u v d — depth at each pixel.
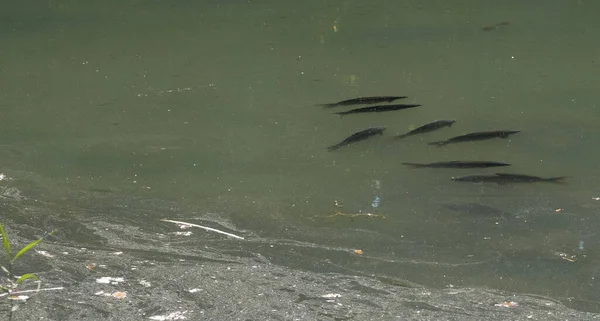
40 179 9.59
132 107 12.16
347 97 12.42
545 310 6.56
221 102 12.30
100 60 14.94
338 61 14.59
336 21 17.86
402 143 10.49
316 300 6.68
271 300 6.66
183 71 14.05
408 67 14.13
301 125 11.24
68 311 6.34
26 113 11.97
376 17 18.19
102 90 13.05
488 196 8.91
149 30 17.36
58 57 15.22
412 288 6.97
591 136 10.61
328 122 11.33
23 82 13.57
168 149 10.48
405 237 8.03
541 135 10.70
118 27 17.69
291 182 9.41
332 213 8.60
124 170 9.84
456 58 14.67
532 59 14.53
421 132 10.75
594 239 7.89
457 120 11.34
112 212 8.67
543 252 7.65
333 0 20.06
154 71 14.09
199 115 11.75
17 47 16.00
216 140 10.77
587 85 12.91
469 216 8.45
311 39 16.30
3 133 11.15
